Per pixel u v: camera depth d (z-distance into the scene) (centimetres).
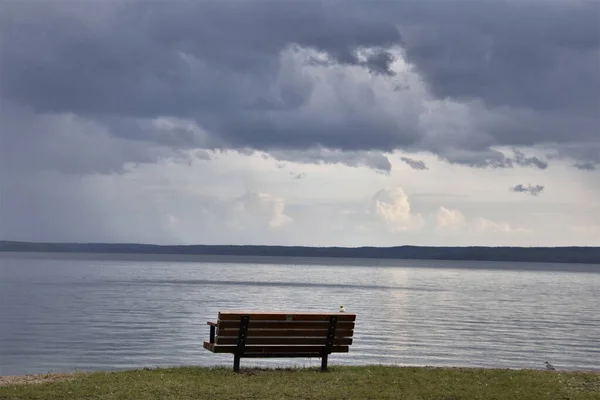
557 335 4681
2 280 12431
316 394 1395
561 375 1722
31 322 5047
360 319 5688
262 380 1538
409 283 15400
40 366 2975
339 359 3109
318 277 18612
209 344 1634
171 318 5466
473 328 5053
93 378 1545
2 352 3409
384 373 1697
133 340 3944
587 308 7869
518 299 9638
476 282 16800
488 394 1441
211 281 13912
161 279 14312
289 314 1633
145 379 1532
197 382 1496
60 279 13175
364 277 19375
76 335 4206
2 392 1368
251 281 14512
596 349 3909
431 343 3969
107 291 9500
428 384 1548
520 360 3359
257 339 1631
